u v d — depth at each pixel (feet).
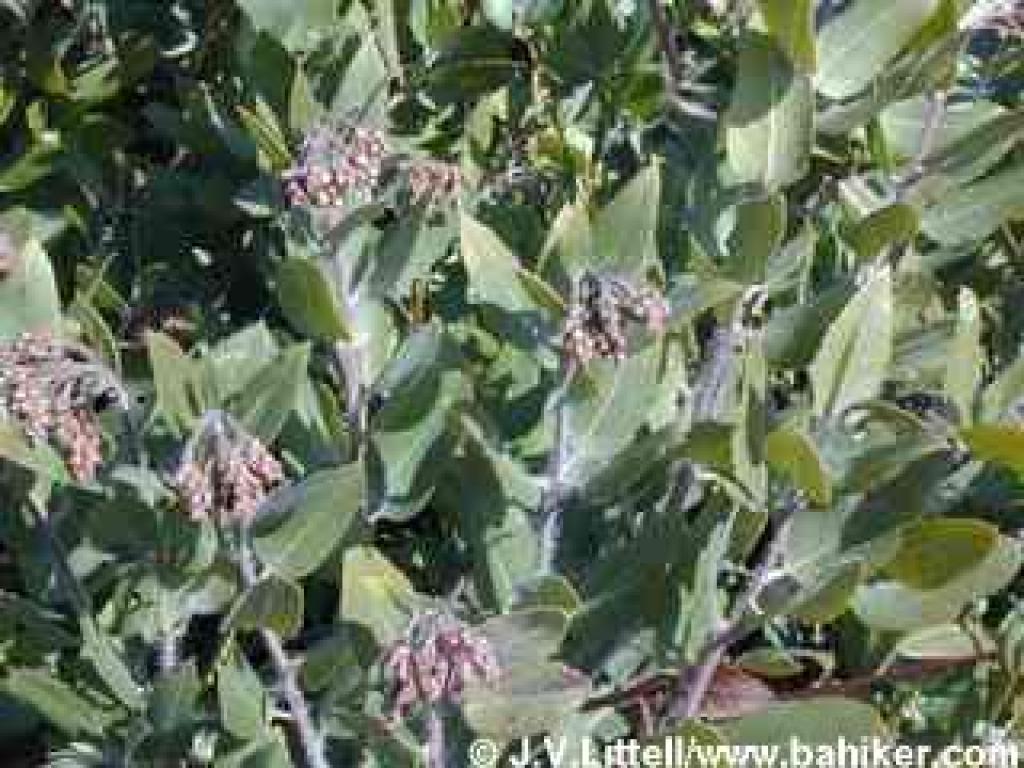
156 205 2.57
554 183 2.48
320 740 1.95
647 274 1.94
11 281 1.88
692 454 1.87
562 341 1.82
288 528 1.82
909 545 1.80
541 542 1.97
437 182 1.99
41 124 2.58
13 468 2.01
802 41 1.87
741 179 1.97
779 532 1.92
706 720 1.88
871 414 1.98
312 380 2.13
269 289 2.48
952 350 1.95
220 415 1.74
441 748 1.87
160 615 1.96
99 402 2.20
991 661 2.10
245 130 2.41
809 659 2.28
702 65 2.46
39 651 2.07
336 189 1.87
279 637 1.90
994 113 2.19
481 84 2.51
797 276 2.06
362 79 2.15
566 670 1.75
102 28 2.69
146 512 1.90
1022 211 2.14
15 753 2.24
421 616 1.70
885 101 2.01
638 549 2.00
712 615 1.98
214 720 1.99
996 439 1.78
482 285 1.92
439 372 2.00
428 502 2.22
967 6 2.03
